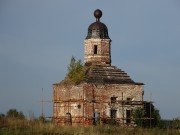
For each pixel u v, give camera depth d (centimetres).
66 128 5622
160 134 5684
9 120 6312
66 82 7169
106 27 7500
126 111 7031
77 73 7194
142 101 7044
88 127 5934
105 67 7288
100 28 7425
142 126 6725
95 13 7506
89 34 7444
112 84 7025
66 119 6988
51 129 5512
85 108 6869
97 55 7381
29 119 6506
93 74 7119
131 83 7125
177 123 6844
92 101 6900
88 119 6838
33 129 5484
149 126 6769
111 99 7019
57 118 7081
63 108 7106
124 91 7069
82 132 5406
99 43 7394
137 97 7112
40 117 6744
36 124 5938
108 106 6956
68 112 7025
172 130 6059
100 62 7369
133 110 7019
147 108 7181
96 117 6869
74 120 6944
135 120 6775
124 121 6925
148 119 6838
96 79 7031
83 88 6900
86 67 7369
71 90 7044
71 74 7231
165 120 7400
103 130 5816
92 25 7456
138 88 7125
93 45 7400
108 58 7419
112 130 5850
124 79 7181
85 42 7444
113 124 6700
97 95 6956
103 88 6981
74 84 7012
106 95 6988
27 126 5819
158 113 6994
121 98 7050
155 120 6881
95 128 5934
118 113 6994
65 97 7100
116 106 6994
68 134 5309
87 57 7425
